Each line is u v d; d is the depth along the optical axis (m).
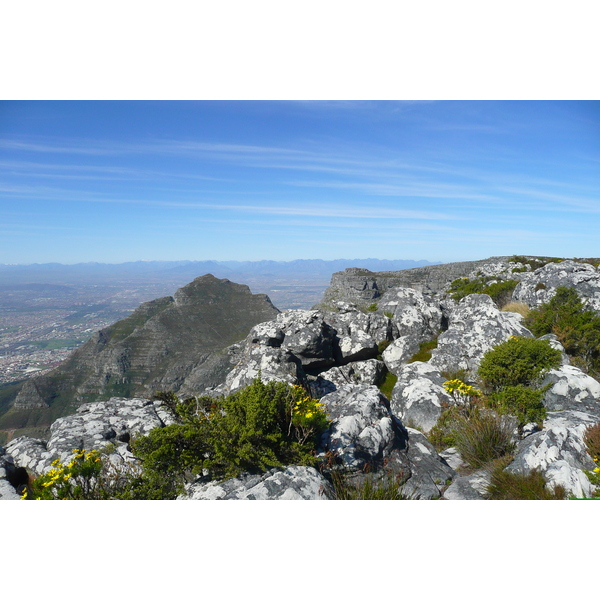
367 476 5.66
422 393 9.09
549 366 8.69
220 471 5.51
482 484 5.63
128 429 7.93
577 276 15.82
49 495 5.14
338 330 14.41
